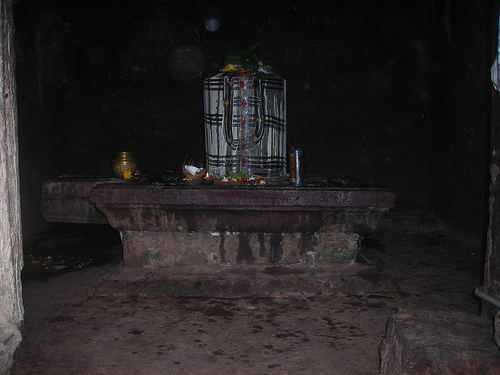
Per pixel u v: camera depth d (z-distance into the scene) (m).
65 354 2.78
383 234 6.18
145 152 7.61
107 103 7.54
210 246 3.95
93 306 3.54
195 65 7.49
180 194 3.76
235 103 4.52
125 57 7.48
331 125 7.55
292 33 7.42
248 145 4.54
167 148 7.61
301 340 2.97
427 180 7.57
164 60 7.48
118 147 7.60
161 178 4.20
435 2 7.02
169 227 3.89
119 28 7.44
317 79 7.49
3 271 2.07
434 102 7.20
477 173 5.74
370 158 7.57
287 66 7.47
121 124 7.58
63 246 5.54
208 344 2.91
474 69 5.77
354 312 3.42
